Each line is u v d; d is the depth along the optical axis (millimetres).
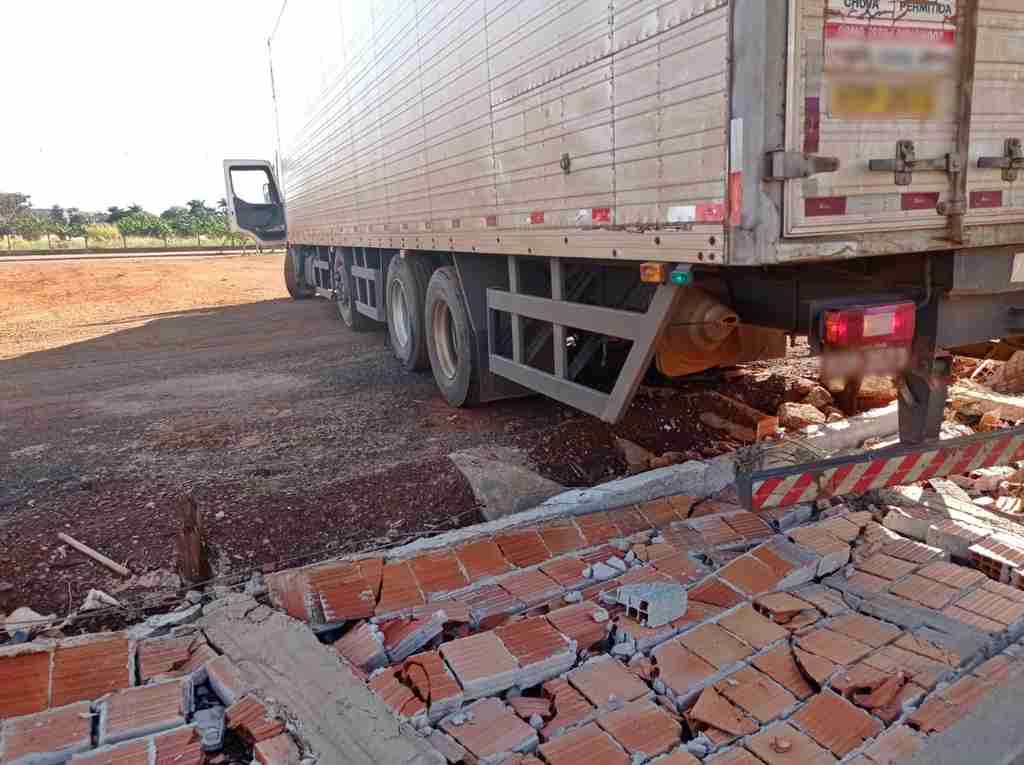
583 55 3652
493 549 3625
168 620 3119
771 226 2697
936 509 3936
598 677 2734
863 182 2830
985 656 2771
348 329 12312
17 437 6309
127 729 2410
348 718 2432
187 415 6828
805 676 2693
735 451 4672
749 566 3385
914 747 2262
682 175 2992
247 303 17625
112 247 40688
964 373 6430
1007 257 3273
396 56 6805
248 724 2406
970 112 2975
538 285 5211
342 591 3266
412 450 5398
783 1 2576
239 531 4152
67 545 4027
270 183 20438
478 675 2670
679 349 3914
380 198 7984
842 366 3012
